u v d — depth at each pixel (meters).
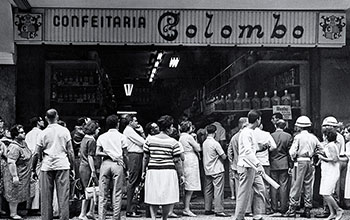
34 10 12.42
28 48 13.11
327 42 12.73
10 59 12.67
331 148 10.30
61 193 8.84
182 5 12.28
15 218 10.35
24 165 10.43
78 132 10.70
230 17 12.60
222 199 11.08
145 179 8.39
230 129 15.52
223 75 17.20
